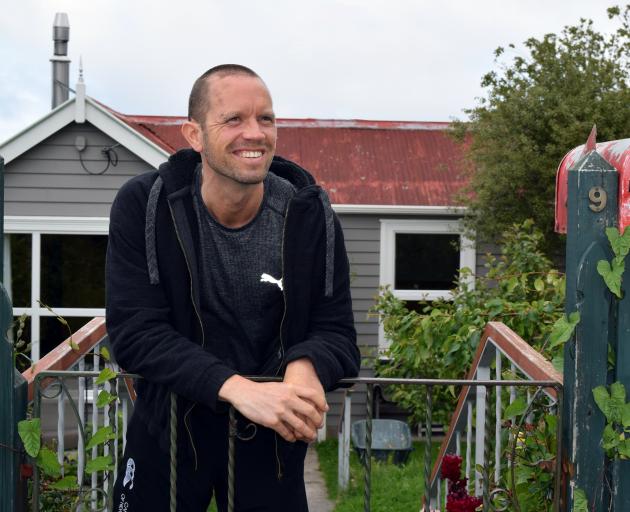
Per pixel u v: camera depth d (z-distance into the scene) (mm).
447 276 12320
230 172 2137
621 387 2221
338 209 11875
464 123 11461
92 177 10273
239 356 2303
